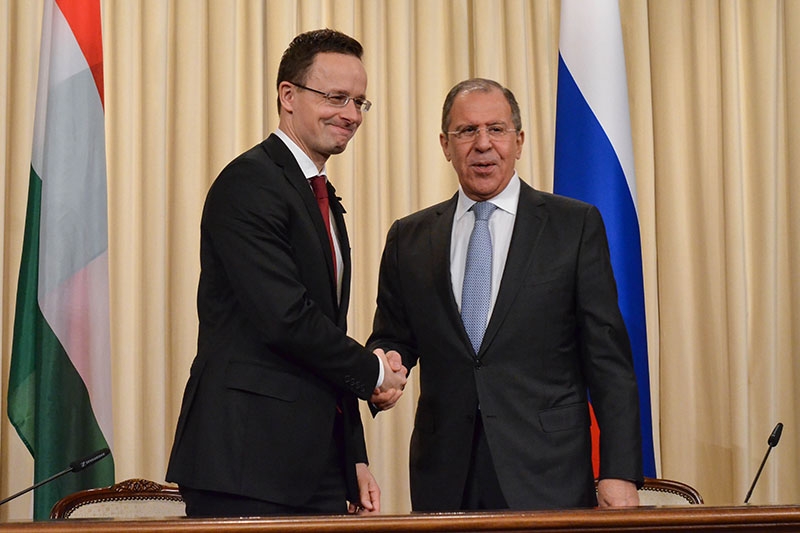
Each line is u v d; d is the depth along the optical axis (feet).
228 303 6.95
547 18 13.53
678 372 13.39
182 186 12.43
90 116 10.89
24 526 4.23
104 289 10.83
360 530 4.43
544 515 4.58
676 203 13.56
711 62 13.71
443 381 8.06
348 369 6.84
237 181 6.91
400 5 13.12
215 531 4.35
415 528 4.47
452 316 8.08
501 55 13.43
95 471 10.61
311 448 6.77
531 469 7.66
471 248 8.27
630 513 4.62
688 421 13.37
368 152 12.94
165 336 12.36
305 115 7.27
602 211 11.36
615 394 7.77
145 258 12.29
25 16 12.16
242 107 12.77
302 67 7.30
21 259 11.05
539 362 7.91
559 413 7.84
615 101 11.58
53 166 10.67
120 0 12.50
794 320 13.35
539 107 13.44
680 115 13.69
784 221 13.62
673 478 13.32
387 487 12.67
